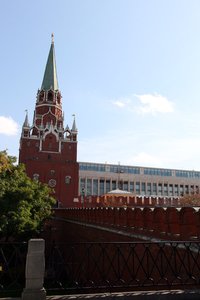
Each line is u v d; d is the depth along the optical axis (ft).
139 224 57.77
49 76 248.11
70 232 129.18
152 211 52.60
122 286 32.65
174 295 30.12
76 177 217.97
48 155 216.54
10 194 94.68
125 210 65.57
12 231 89.66
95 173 311.47
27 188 100.01
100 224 83.66
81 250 53.26
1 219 86.22
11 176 101.24
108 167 318.86
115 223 71.72
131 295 29.66
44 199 117.50
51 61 254.88
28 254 27.66
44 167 213.05
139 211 58.03
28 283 27.14
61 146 221.46
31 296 26.84
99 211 85.40
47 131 221.05
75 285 34.73
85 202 192.75
